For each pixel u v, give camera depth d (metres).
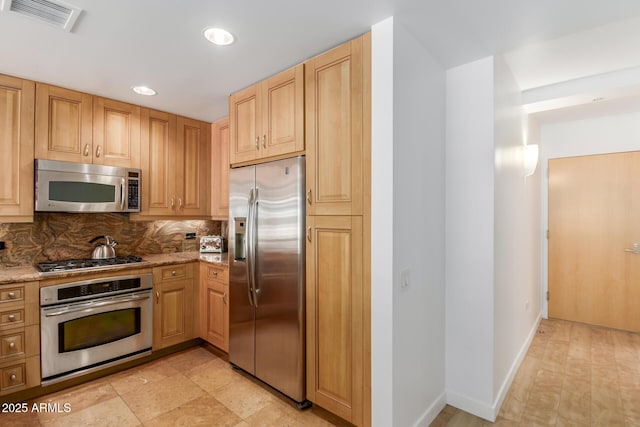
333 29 1.78
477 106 2.13
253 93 2.46
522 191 2.90
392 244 1.68
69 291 2.37
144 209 3.02
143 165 3.02
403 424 1.79
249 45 1.96
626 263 3.57
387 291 1.70
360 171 1.81
